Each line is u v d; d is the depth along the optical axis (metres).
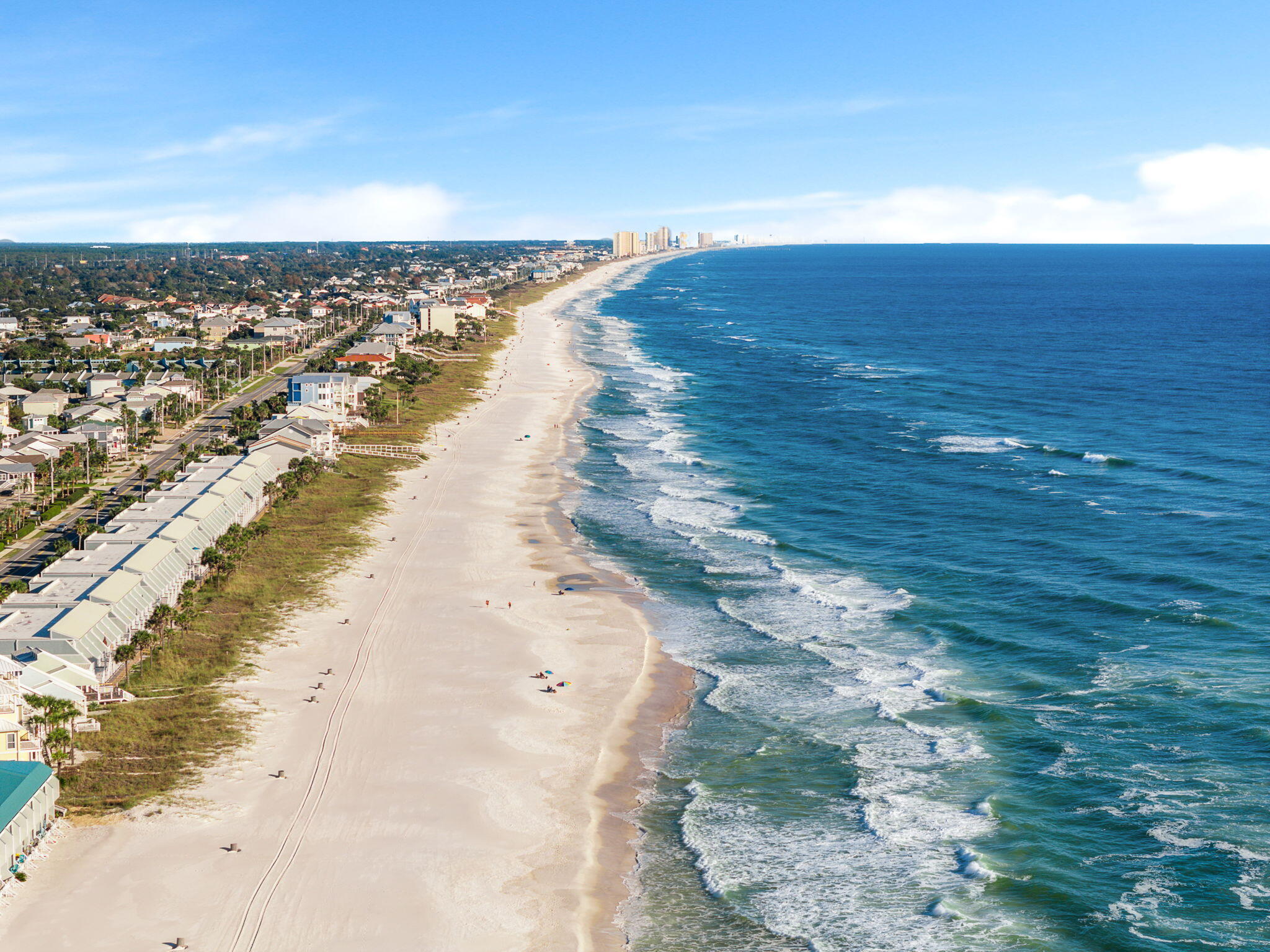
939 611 111.31
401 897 66.19
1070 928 63.00
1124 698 90.19
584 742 86.88
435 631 108.56
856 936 63.12
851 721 89.06
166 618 103.12
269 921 63.22
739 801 78.06
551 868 70.06
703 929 64.12
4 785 69.38
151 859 68.56
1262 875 66.88
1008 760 81.94
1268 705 87.69
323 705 91.25
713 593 119.12
